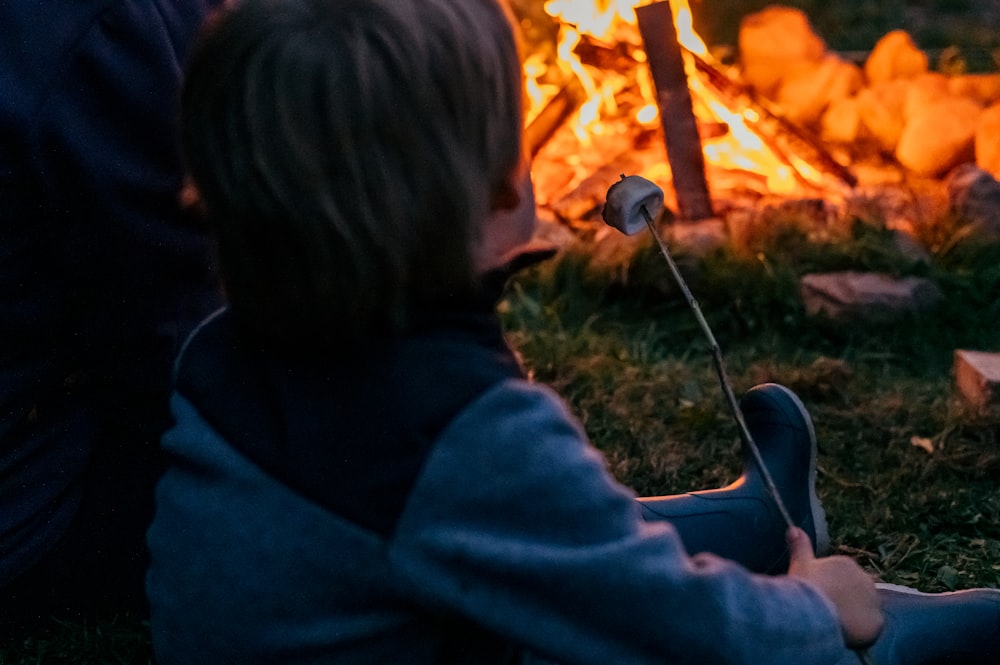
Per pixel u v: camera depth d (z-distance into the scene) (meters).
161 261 1.92
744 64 5.42
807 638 1.32
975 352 3.13
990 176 4.03
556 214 4.24
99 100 1.79
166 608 1.35
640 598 1.22
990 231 3.91
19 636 2.20
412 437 1.22
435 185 1.18
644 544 1.23
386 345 1.25
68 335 1.98
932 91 4.81
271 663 1.30
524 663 1.39
